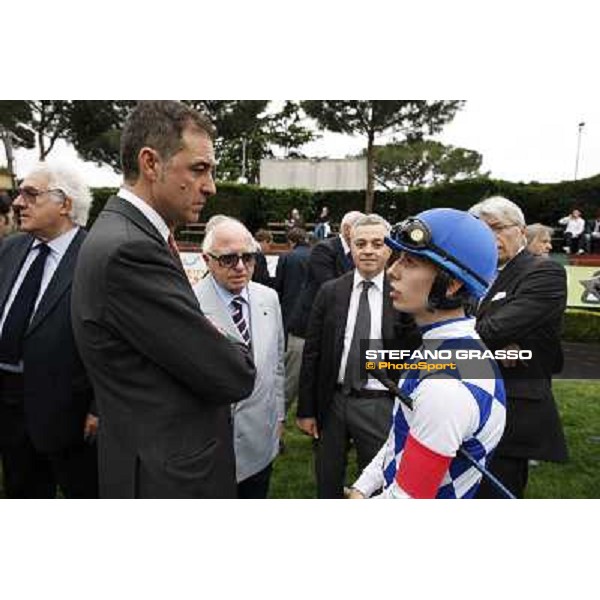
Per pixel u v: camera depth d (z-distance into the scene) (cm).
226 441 162
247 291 239
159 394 143
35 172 226
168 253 145
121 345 140
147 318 137
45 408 225
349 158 2105
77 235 237
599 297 805
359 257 243
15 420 247
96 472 240
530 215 1580
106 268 137
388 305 241
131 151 150
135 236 140
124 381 142
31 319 230
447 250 130
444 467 123
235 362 148
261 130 2669
